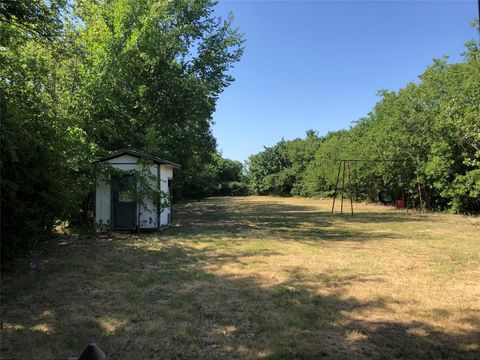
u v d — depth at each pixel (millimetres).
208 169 46469
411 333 4586
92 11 15219
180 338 4395
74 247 10250
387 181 26312
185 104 20594
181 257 8992
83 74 14023
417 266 8141
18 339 4328
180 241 11461
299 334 4531
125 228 13438
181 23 21625
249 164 67125
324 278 7094
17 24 9477
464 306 5555
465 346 4227
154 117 19781
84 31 14852
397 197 28828
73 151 11414
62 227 13391
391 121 23984
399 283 6770
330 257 9086
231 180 66562
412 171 23875
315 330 4664
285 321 4922
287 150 61750
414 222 17469
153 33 17031
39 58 11406
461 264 8367
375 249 10258
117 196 13438
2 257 7301
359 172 30297
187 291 6238
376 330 4668
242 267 7973
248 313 5203
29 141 7559
